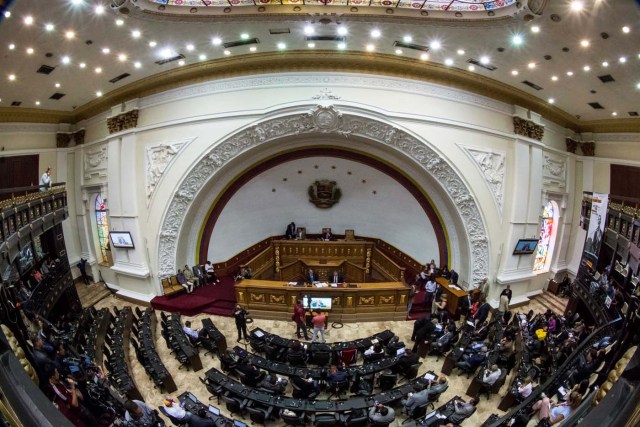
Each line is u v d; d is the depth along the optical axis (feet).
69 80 40.22
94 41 32.12
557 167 52.70
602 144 51.11
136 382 33.04
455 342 38.93
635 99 37.24
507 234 48.85
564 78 37.42
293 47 41.75
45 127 50.83
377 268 58.49
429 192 53.47
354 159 55.31
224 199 54.85
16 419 5.44
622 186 47.75
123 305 49.75
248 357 33.71
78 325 36.68
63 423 5.98
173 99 47.11
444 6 29.89
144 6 28.09
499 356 33.94
